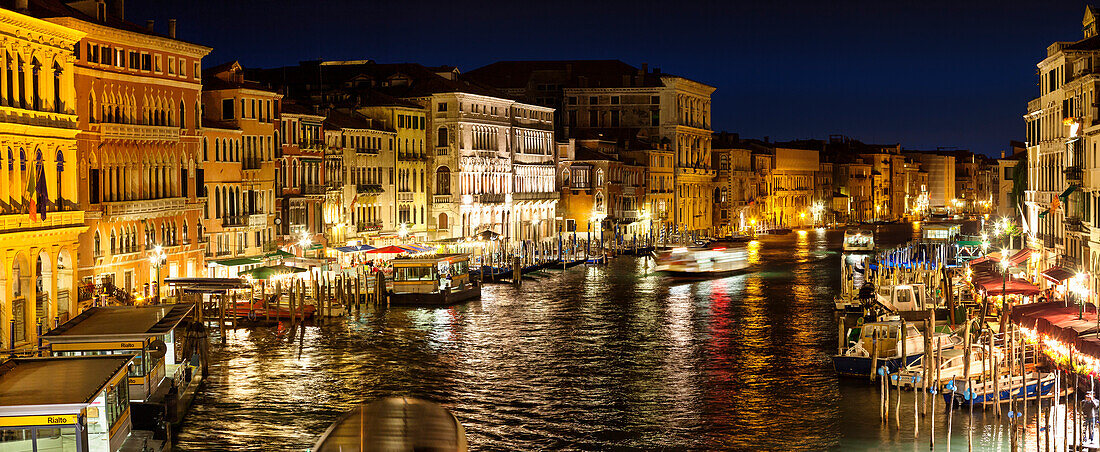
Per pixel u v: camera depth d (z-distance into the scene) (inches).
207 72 3228.3
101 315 1652.3
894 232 7386.8
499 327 2571.4
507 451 1467.8
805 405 1699.1
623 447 1487.5
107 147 2461.9
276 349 2217.0
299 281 2738.7
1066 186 2454.5
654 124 6097.4
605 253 4653.1
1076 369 1509.6
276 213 3346.5
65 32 1888.5
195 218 2859.3
